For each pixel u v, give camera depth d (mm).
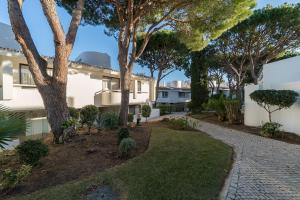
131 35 11523
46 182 4289
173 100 42375
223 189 4316
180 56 23422
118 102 17000
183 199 3824
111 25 12359
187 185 4328
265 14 15250
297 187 4465
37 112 11047
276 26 15781
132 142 5863
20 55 9344
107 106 17469
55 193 3824
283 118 10508
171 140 8039
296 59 13031
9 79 9242
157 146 6973
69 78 12492
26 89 10227
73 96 12742
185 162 5566
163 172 4871
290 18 14883
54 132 6664
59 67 6734
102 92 15516
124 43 10836
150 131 10305
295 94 9344
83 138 7016
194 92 23594
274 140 9008
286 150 7352
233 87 27922
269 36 16734
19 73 10320
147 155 5949
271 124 9953
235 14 9969
